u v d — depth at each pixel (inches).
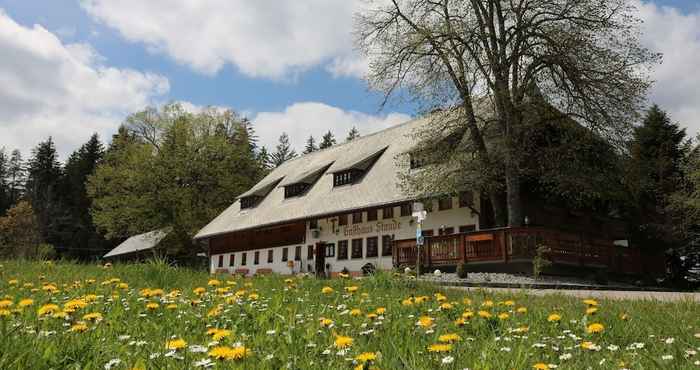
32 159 3430.1
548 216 1207.6
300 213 1518.2
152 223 2162.9
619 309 315.3
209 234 1905.8
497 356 148.9
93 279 373.7
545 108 1026.7
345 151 1772.9
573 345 180.7
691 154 1341.0
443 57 1026.7
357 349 154.3
